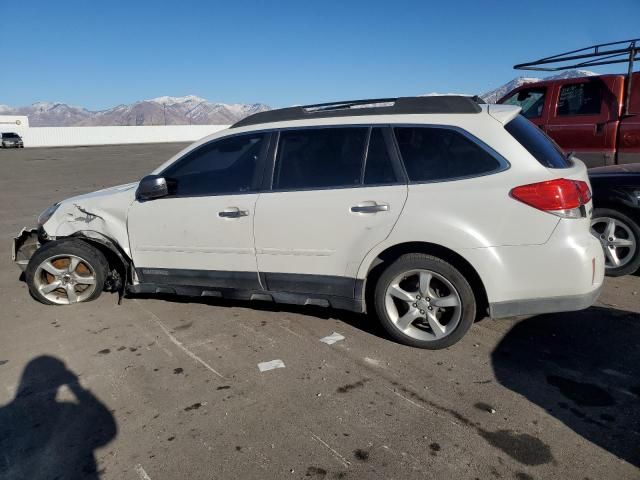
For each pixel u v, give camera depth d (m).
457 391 3.22
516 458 2.59
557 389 3.21
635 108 7.15
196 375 3.53
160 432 2.90
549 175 3.32
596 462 2.54
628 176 5.03
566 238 3.28
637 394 3.12
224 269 4.19
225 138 4.23
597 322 4.15
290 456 2.67
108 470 2.61
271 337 4.07
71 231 4.79
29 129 53.91
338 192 3.75
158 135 62.94
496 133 3.46
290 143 4.00
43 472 2.61
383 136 3.72
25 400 3.28
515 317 4.30
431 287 3.69
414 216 3.51
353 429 2.87
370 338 4.00
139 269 4.54
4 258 6.97
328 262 3.83
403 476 2.50
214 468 2.60
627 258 5.06
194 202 4.22
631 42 6.97
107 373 3.59
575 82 7.79
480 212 3.38
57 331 4.33
